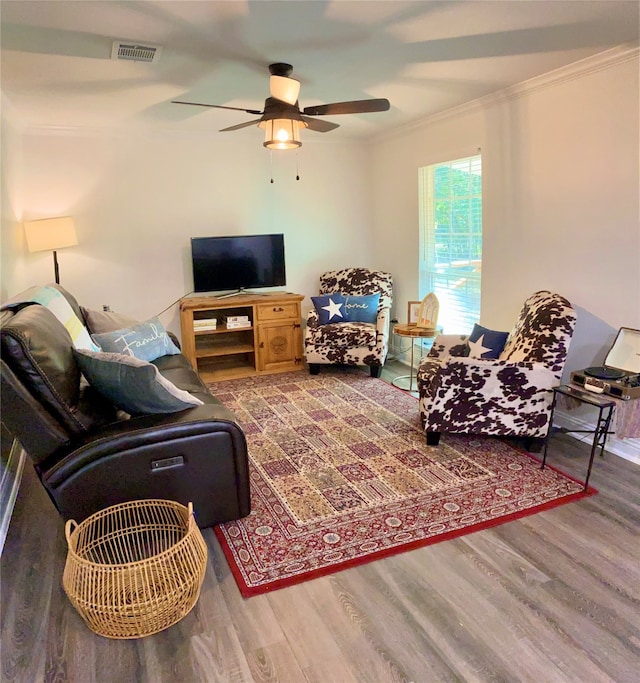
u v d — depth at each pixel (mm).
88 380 2279
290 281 5594
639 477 2867
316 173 5480
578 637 1768
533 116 3533
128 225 4816
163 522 2211
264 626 1841
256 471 3014
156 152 4816
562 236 3439
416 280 5152
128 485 2180
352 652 1725
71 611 1919
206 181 5051
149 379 2162
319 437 3492
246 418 3867
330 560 2197
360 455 3199
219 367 5262
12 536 2391
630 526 2402
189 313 4785
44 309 2434
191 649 1743
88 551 2043
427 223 4953
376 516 2523
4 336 1952
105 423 2287
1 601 1963
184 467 2268
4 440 2637
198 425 2246
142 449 2166
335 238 5695
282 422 3777
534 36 2613
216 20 2293
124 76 3084
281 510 2588
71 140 4500
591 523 2432
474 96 3803
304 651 1731
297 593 2006
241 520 2494
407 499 2670
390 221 5453
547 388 2973
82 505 2125
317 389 4551
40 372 2010
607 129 3047
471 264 4434
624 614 1867
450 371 3049
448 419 3152
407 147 5000
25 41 2512
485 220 4086
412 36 2549
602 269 3195
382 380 4789
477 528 2408
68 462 2062
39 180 4438
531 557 2191
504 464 3033
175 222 4992
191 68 2951
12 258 3818
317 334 4855
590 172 3186
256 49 2672
